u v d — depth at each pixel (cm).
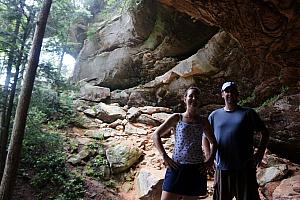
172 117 407
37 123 857
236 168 412
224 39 1023
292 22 642
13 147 577
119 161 883
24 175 811
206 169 395
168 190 393
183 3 766
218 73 1084
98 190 816
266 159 859
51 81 838
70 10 863
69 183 812
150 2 1143
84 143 973
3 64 755
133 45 1305
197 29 1150
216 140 418
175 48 1215
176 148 402
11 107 748
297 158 929
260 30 699
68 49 903
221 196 419
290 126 891
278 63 809
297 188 686
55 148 906
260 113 951
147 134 1052
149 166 883
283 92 924
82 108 1198
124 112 1180
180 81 1164
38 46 616
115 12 1435
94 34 1444
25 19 785
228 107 436
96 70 1404
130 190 827
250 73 1015
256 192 416
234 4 663
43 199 773
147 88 1252
